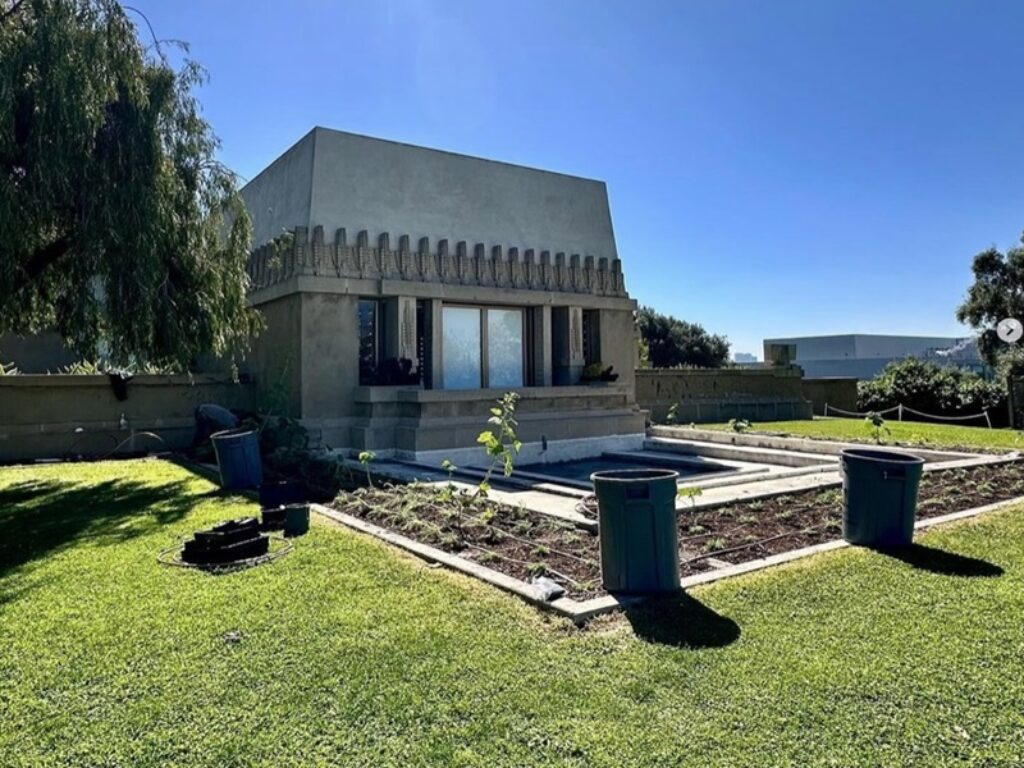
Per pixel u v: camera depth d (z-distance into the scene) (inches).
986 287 1093.1
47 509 333.1
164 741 114.9
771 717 122.6
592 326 696.4
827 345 3088.1
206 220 463.8
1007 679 137.5
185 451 574.2
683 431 681.6
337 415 537.6
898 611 178.9
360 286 544.1
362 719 122.4
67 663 146.3
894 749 112.0
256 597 189.3
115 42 400.8
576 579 204.5
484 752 111.7
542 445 588.1
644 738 115.6
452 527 271.3
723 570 213.6
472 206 634.8
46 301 467.8
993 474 407.5
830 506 315.6
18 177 373.7
